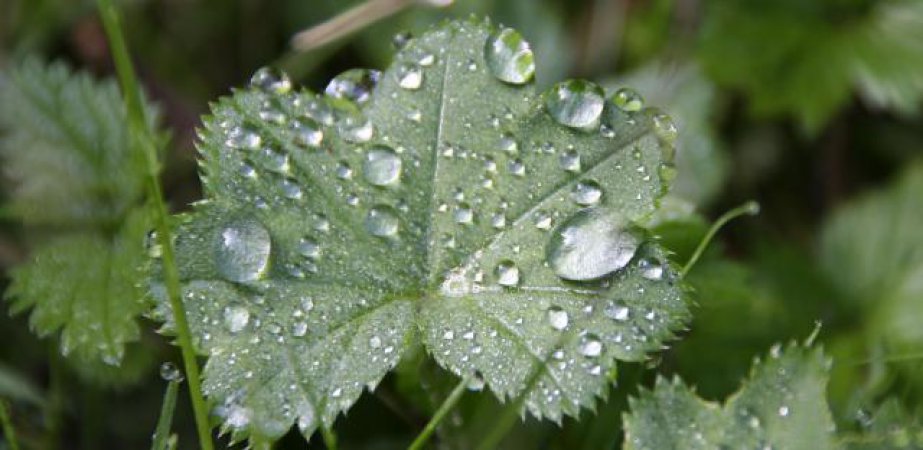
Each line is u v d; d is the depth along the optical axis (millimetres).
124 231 193
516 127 179
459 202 178
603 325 172
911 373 190
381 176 178
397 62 180
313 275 175
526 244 176
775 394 173
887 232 232
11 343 216
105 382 200
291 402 171
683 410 172
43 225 204
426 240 177
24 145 208
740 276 197
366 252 176
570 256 175
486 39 180
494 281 175
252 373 171
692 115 234
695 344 198
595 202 176
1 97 210
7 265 219
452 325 174
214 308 173
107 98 208
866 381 202
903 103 233
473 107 179
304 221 176
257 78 179
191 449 208
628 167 177
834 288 231
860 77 235
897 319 223
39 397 201
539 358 172
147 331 202
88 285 191
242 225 175
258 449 170
